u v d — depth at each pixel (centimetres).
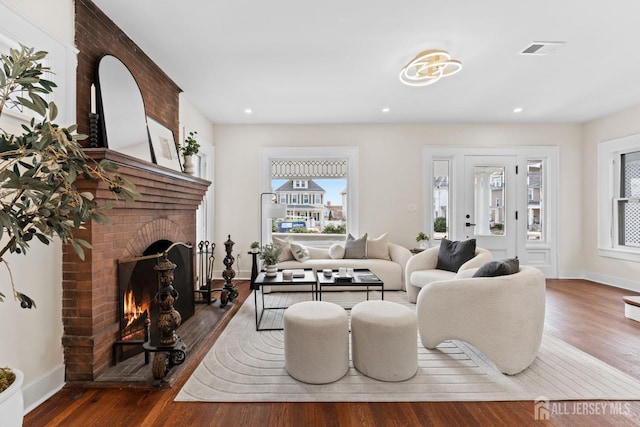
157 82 302
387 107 419
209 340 255
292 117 462
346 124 498
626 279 427
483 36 247
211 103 399
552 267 497
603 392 181
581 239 495
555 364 213
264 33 243
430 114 450
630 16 220
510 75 320
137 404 169
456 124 498
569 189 495
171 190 263
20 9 156
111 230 204
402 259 423
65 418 157
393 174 500
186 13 218
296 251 433
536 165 506
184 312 291
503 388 185
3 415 103
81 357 187
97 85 209
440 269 361
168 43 258
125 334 216
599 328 279
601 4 207
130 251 225
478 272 228
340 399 174
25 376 163
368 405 170
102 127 209
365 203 500
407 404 171
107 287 201
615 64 296
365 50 269
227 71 309
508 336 199
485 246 500
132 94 246
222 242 494
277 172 506
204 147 448
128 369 200
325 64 295
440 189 508
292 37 249
